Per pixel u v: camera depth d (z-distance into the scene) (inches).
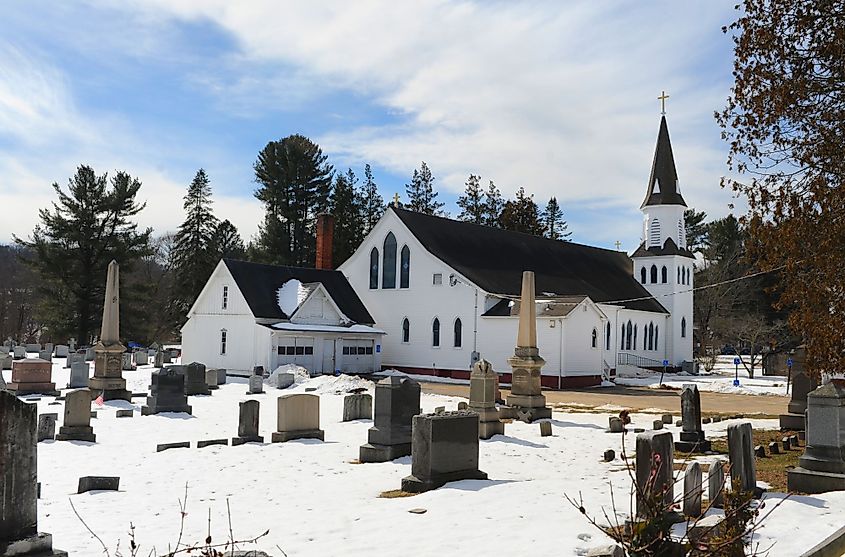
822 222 767.7
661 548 282.5
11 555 317.4
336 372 2081.7
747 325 2861.7
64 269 2696.9
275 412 1135.0
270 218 3629.4
